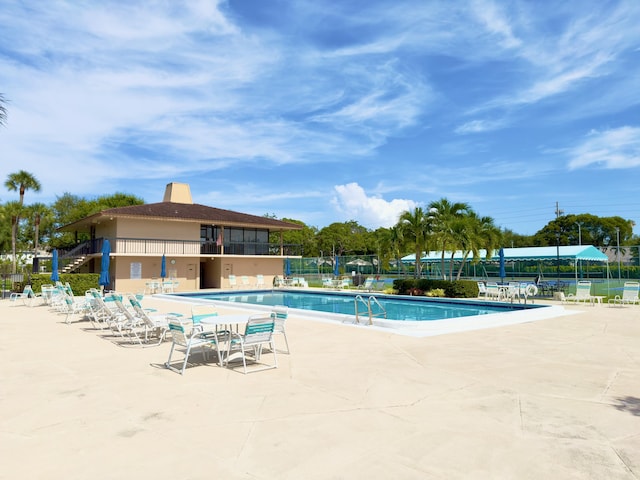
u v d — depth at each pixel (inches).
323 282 1326.3
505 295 805.9
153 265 1258.0
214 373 274.2
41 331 456.8
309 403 212.1
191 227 1346.0
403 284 973.2
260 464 147.3
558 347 348.2
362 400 216.1
